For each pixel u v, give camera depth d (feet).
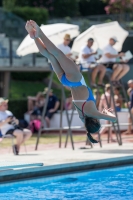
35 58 201.36
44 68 199.62
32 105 172.24
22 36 203.92
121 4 294.66
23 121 162.81
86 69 120.67
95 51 122.21
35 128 159.84
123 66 123.95
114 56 121.80
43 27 124.47
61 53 65.77
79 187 74.90
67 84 67.21
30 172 79.61
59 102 180.14
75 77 66.33
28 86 235.20
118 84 126.52
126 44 225.97
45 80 246.88
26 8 276.82
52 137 151.12
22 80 241.76
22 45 123.24
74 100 68.13
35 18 276.41
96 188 74.23
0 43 193.77
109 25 131.23
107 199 66.95
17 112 171.83
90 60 120.47
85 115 68.49
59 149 114.62
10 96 213.46
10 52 194.08
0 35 198.59
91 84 121.80
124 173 86.22
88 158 91.40
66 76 66.54
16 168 79.46
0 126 105.29
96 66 119.24
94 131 67.87
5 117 108.47
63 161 87.56
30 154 103.14
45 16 281.13
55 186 75.41
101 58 124.36
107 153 100.53
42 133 162.91
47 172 81.87
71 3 364.38
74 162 85.61
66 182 78.48
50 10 357.61
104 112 70.28
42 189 73.41
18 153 106.11
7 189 73.10
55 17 359.05
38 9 279.49
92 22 279.69
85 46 119.14
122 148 112.37
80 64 118.83
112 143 130.93
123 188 74.33
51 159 91.09
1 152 116.26
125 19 274.77
